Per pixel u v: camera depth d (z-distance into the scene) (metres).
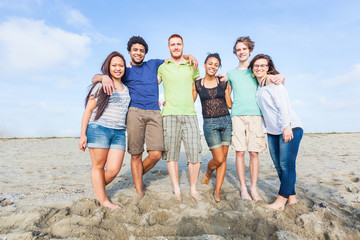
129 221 2.43
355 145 9.50
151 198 2.95
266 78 2.87
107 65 2.72
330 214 2.72
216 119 3.11
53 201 2.80
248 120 3.12
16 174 4.68
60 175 4.64
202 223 2.41
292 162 2.70
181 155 7.84
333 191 3.55
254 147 3.09
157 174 4.79
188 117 3.09
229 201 3.08
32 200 2.87
